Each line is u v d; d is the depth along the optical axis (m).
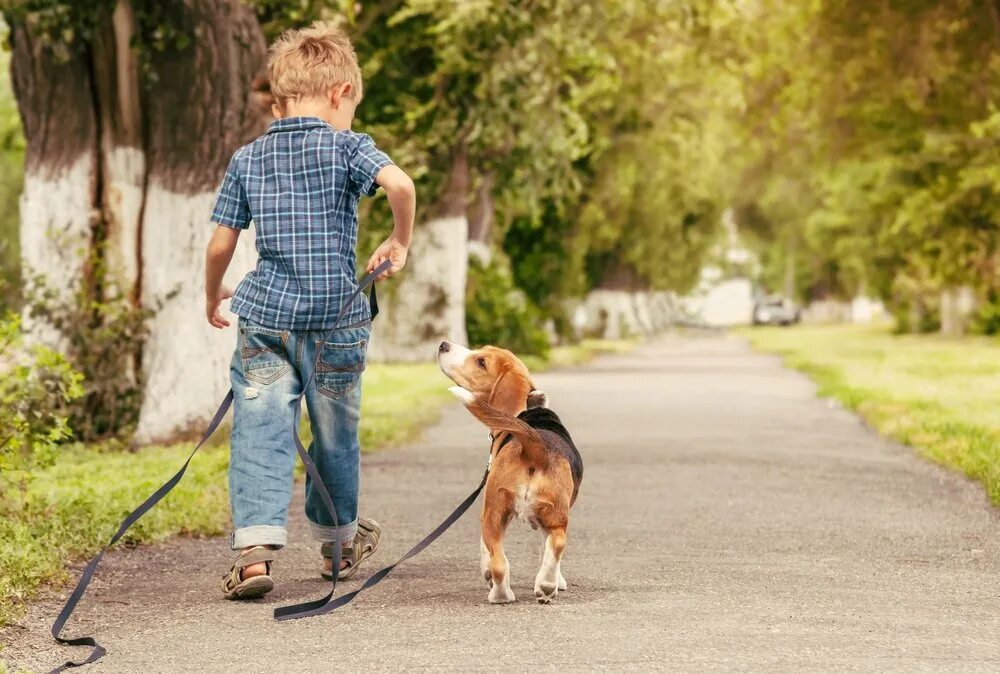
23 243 16.31
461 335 35.69
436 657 5.50
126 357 15.85
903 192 38.41
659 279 67.00
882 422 18.31
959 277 42.88
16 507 9.04
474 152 30.19
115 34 16.08
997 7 28.31
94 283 16.25
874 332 74.69
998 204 36.66
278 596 6.95
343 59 6.96
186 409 15.59
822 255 83.31
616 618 6.28
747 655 5.50
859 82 31.95
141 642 5.86
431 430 18.27
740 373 34.25
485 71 25.80
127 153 16.23
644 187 48.06
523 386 7.14
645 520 9.91
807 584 7.26
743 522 9.81
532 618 6.29
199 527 9.12
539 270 46.56
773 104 35.00
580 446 15.73
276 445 6.73
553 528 6.57
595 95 37.06
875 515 10.20
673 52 34.03
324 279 6.69
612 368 37.38
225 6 15.30
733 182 65.12
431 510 10.51
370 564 7.99
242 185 6.76
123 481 11.61
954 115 32.66
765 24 32.28
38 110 16.17
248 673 5.29
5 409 9.43
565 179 34.25
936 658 5.47
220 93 15.51
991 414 19.30
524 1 24.53
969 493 11.56
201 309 15.70
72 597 5.94
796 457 14.53
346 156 6.72
